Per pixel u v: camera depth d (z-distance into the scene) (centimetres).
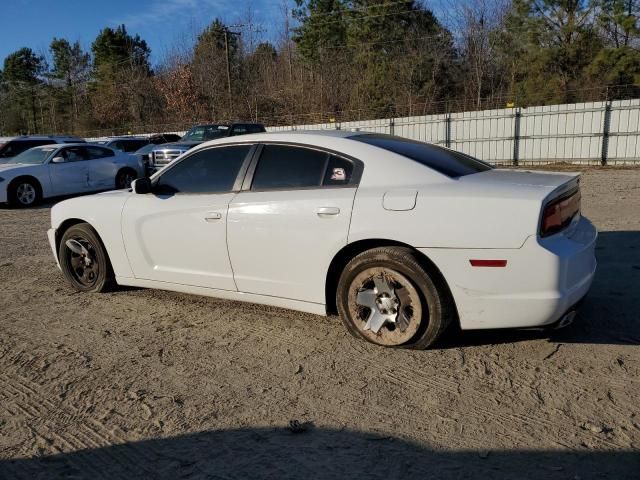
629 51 2462
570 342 380
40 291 547
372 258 365
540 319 332
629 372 336
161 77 5162
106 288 532
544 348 372
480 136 2061
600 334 391
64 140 1744
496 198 335
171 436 287
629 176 1449
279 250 399
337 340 399
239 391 331
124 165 1456
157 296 518
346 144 396
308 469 256
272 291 412
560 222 342
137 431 292
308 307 400
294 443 277
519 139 1977
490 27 3469
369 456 264
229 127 1567
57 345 409
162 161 1498
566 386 322
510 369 345
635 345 372
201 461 265
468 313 346
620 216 838
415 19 3884
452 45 3675
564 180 361
